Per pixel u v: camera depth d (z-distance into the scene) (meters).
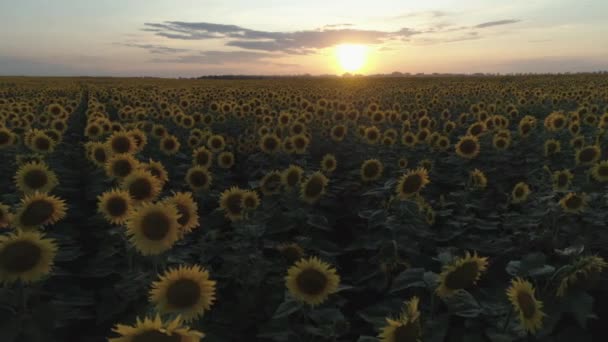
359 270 6.98
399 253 6.49
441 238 7.54
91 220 8.47
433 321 4.11
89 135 14.04
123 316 5.66
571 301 4.26
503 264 6.99
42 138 11.43
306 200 7.44
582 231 7.17
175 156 12.67
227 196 7.16
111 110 28.28
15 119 15.83
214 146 13.15
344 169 13.49
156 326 2.80
